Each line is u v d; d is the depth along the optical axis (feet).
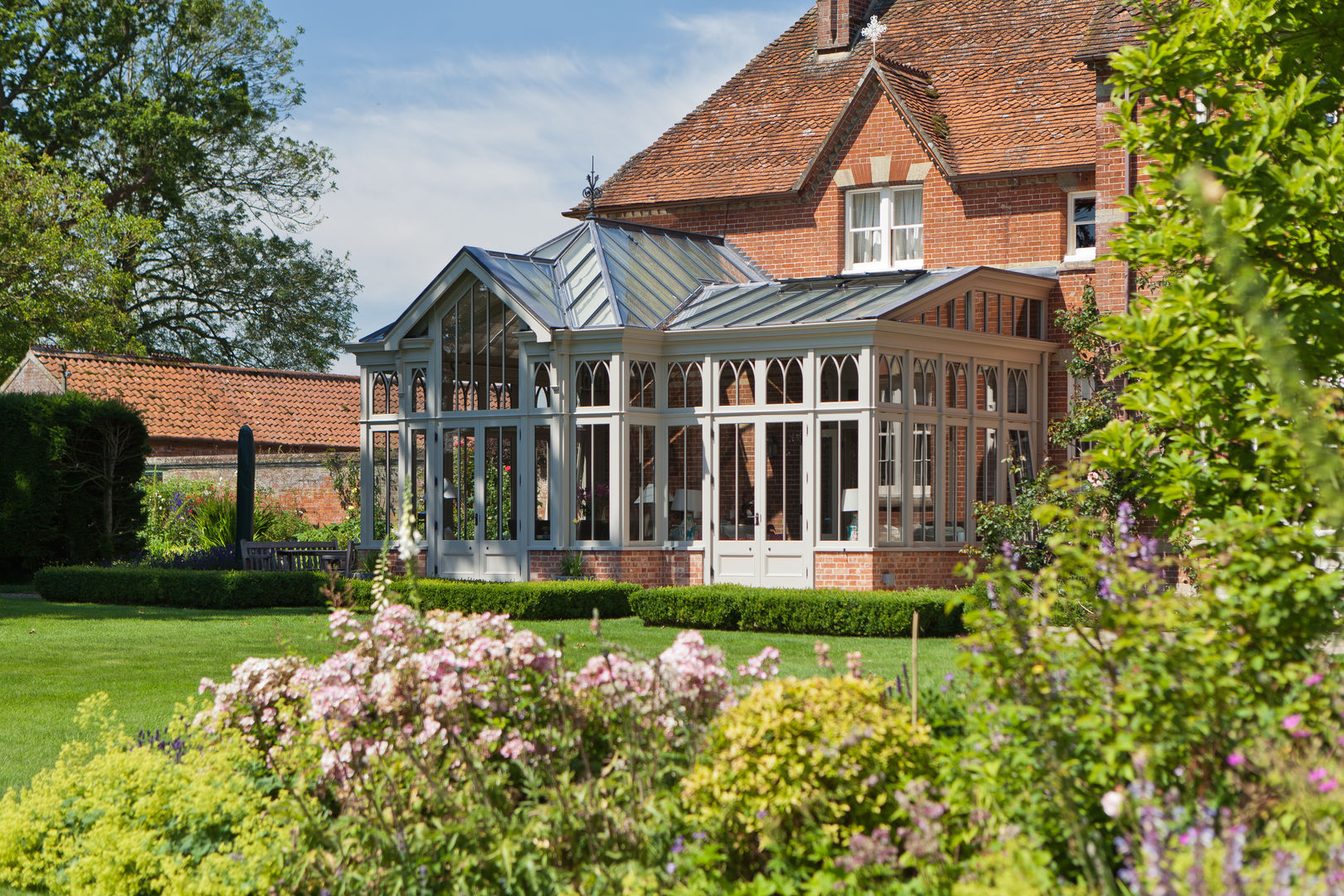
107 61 150.82
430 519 74.54
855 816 18.28
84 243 121.49
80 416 90.07
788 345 66.49
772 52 98.73
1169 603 17.88
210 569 79.56
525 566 70.69
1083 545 19.52
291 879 20.30
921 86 84.79
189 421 129.18
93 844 22.36
